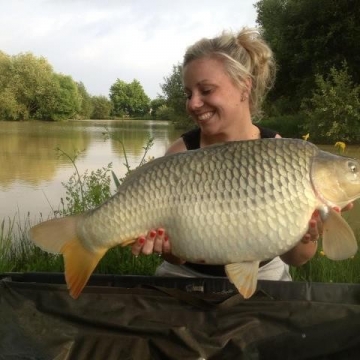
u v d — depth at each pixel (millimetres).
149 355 858
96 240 796
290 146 751
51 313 883
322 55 7027
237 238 746
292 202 737
